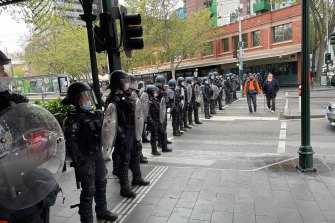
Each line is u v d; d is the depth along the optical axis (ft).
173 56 115.55
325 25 95.91
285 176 18.78
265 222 13.33
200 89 41.50
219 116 47.39
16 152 7.72
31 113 8.20
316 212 14.08
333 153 25.21
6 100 8.63
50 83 80.84
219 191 16.84
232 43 126.00
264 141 30.63
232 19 147.54
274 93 48.65
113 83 16.66
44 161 8.25
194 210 14.71
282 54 101.96
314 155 23.72
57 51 125.08
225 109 55.93
